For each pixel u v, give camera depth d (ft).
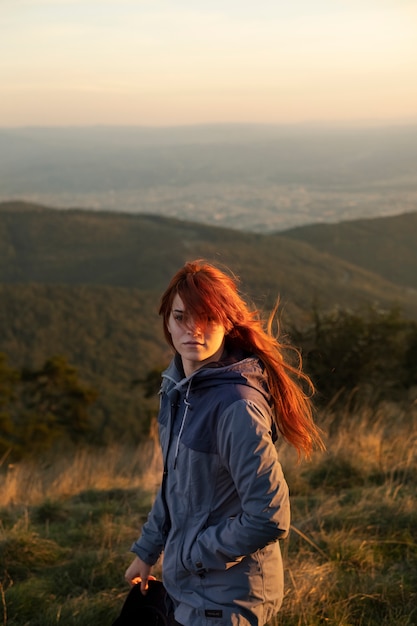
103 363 205.46
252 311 5.74
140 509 13.65
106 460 21.72
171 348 5.81
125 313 249.14
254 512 4.77
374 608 8.41
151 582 5.98
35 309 241.14
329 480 14.12
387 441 16.87
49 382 69.00
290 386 5.52
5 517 13.05
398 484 13.47
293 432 5.56
